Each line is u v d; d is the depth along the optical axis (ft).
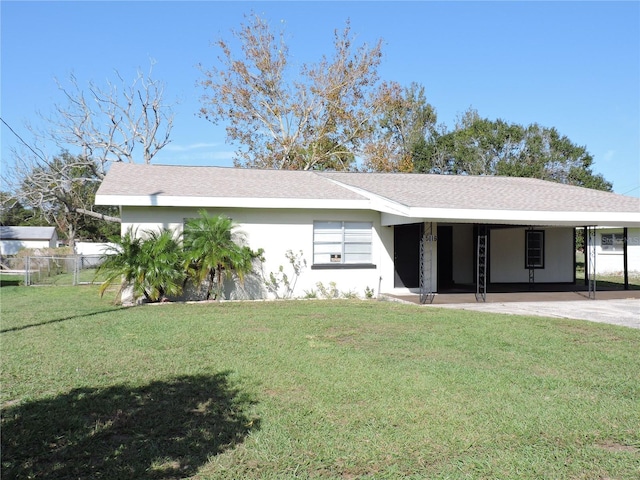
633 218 48.01
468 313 38.63
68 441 14.92
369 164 114.11
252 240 49.29
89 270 101.04
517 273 63.77
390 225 52.06
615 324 34.14
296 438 15.20
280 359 24.11
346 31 110.22
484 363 23.57
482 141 136.36
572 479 12.96
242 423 16.31
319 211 50.90
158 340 28.37
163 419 16.57
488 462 13.74
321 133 111.04
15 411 17.25
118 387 19.80
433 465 13.64
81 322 34.24
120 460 13.75
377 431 15.71
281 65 112.16
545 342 28.07
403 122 140.05
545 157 132.36
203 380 20.74
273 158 113.29
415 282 53.47
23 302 46.70
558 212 46.03
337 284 51.21
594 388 20.04
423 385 20.08
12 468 13.24
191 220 45.83
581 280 73.46
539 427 16.10
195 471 13.21
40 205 90.38
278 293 49.73
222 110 112.98
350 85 112.16
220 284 46.52
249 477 12.94
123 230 46.34
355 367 22.70
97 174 94.94
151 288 43.70
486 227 50.67
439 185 59.00
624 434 15.66
